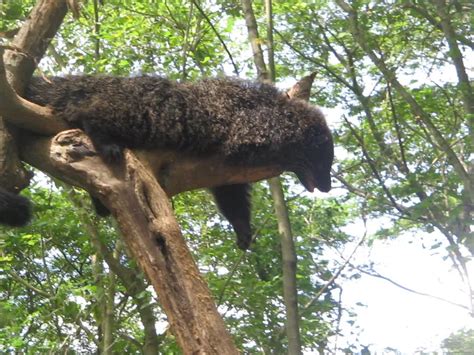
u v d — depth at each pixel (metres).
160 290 4.21
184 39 10.79
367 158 9.95
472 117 9.02
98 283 9.76
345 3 10.00
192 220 11.36
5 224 5.07
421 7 9.84
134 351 11.28
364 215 11.02
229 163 5.46
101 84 5.38
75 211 9.70
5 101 4.70
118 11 11.46
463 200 9.25
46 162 4.97
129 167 4.50
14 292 11.88
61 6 5.26
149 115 5.26
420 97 10.77
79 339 10.63
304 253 11.66
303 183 5.99
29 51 5.19
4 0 7.10
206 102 5.50
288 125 5.76
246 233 6.35
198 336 4.07
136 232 4.36
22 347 9.29
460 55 9.73
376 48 9.90
